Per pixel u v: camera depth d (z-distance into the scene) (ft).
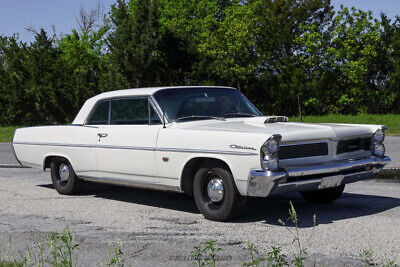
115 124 23.20
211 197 19.30
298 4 125.90
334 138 19.12
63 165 26.18
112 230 18.06
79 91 118.32
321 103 123.95
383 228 17.43
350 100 119.85
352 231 17.07
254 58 132.16
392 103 116.57
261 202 22.94
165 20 146.61
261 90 130.93
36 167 27.43
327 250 14.84
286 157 18.03
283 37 123.85
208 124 20.57
